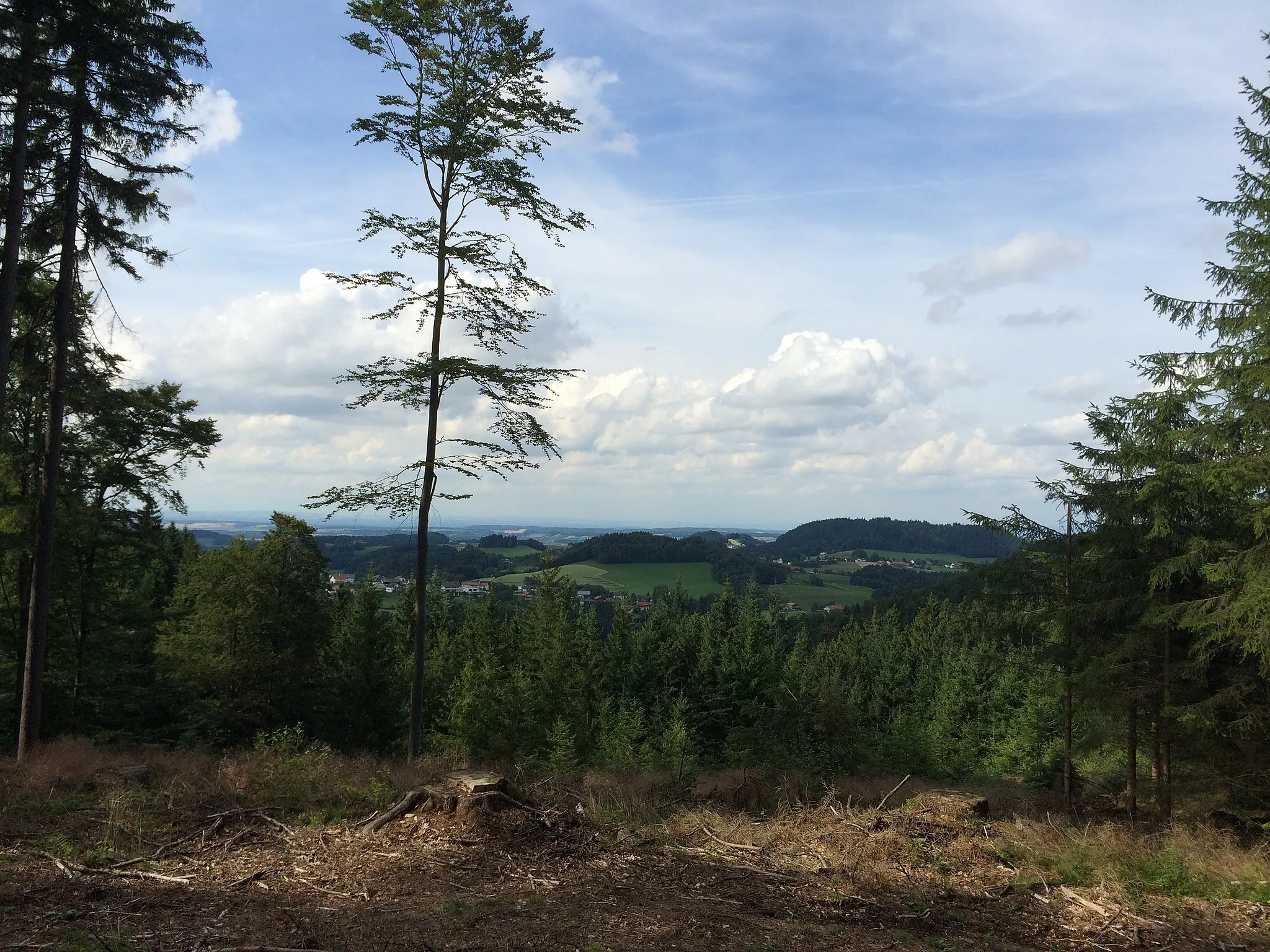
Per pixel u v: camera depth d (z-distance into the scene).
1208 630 11.73
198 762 11.01
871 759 17.70
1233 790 12.63
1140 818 13.66
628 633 44.00
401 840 7.55
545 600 44.75
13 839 7.16
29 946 4.80
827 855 8.02
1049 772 17.64
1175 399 12.38
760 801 11.68
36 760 11.06
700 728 38.16
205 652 23.53
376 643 28.95
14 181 12.33
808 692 18.61
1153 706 13.16
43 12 12.60
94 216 13.91
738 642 42.25
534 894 6.32
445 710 31.83
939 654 53.19
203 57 13.94
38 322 14.35
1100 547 14.05
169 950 4.86
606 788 10.18
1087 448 14.12
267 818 8.16
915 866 7.88
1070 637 14.84
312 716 25.08
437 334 13.14
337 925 5.43
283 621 24.02
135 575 26.69
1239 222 10.94
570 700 34.06
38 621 13.56
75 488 17.66
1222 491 11.84
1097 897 7.24
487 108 12.89
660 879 6.96
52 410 13.73
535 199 13.18
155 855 6.93
